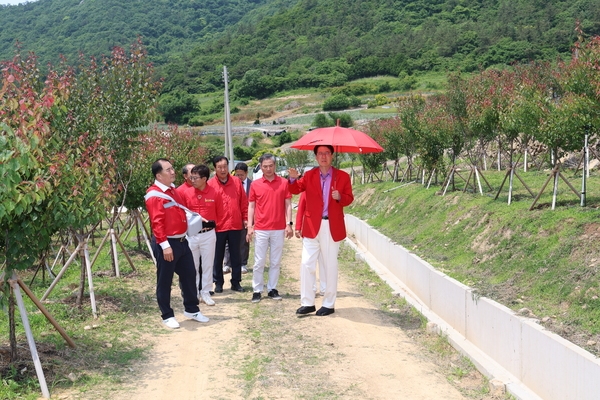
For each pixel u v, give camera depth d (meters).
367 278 11.68
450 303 8.03
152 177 14.12
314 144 8.32
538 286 7.50
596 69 9.03
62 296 9.77
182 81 122.56
